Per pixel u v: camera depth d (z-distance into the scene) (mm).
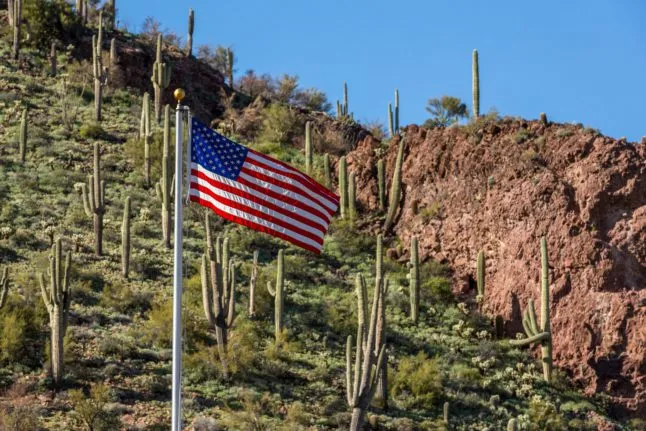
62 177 85625
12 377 58156
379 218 85312
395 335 71000
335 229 84000
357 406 53688
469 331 72375
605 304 69938
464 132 82938
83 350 61875
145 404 57500
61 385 57750
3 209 78500
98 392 55281
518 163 77375
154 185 87188
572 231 72375
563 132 77188
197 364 61750
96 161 75062
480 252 76250
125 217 72500
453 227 80125
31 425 52188
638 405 67250
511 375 68250
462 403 64500
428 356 69625
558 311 71062
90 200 74875
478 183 79625
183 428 55406
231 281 63250
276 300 67688
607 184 72562
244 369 62281
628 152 73438
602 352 68875
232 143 40062
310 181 41375
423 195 83750
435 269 78875
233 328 67500
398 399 63625
